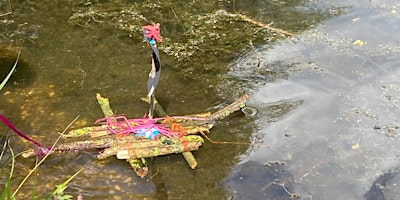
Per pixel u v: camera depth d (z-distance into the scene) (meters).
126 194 3.13
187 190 3.17
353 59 4.27
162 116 3.63
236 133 3.58
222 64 4.25
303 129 3.63
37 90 3.94
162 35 4.59
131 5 5.02
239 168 3.33
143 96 3.88
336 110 3.78
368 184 3.23
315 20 4.79
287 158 3.41
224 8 4.99
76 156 3.36
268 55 4.35
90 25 4.71
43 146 3.39
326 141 3.54
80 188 3.15
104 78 4.08
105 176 3.24
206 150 3.45
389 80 4.04
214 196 3.14
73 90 3.94
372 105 3.82
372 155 3.43
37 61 4.25
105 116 3.62
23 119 3.65
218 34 4.61
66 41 4.51
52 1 5.07
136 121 3.49
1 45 4.45
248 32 4.64
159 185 3.19
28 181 3.19
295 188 3.21
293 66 4.21
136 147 3.32
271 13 4.91
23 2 5.05
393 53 4.32
